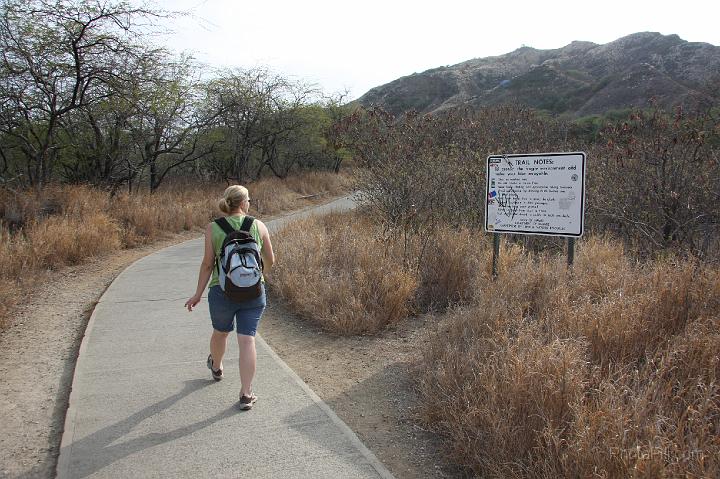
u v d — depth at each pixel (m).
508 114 13.86
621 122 10.67
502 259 7.19
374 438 3.92
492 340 4.31
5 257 8.20
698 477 2.66
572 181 6.27
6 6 12.80
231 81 24.48
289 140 29.64
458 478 3.42
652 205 8.90
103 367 5.05
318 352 5.75
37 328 6.43
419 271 7.35
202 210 18.20
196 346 5.62
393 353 5.62
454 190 10.84
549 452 3.04
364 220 12.22
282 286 7.68
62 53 13.52
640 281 5.35
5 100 13.52
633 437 2.95
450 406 3.83
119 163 17.70
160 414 4.11
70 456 3.52
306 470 3.37
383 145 12.30
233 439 3.73
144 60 14.64
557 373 3.48
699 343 3.86
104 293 7.93
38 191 12.80
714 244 8.16
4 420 4.18
